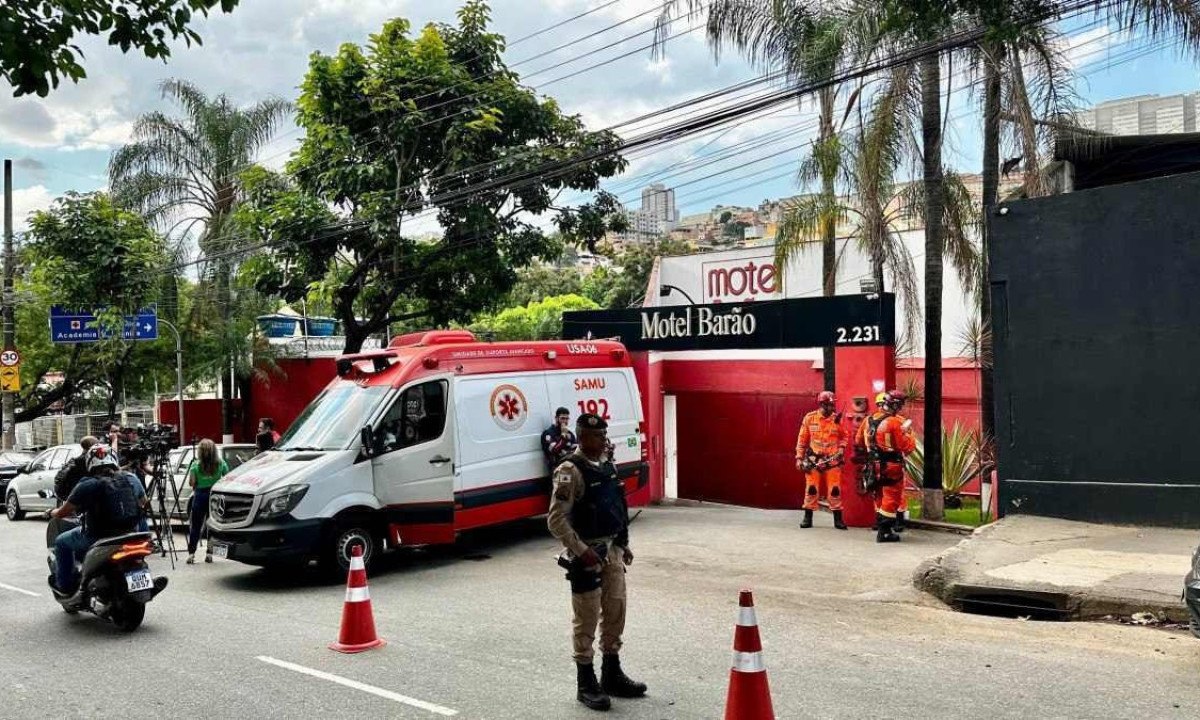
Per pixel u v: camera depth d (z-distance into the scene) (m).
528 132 21.53
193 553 12.15
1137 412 10.46
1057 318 10.99
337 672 6.54
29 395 30.86
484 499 11.80
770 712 4.74
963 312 22.28
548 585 9.80
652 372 17.59
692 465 21.42
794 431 20.11
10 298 26.02
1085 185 16.66
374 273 23.19
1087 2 9.28
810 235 16.31
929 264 13.45
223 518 10.47
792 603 8.46
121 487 8.41
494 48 22.00
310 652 7.15
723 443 21.05
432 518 11.20
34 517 19.44
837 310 13.51
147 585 8.08
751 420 20.66
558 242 22.81
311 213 20.02
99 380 31.39
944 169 15.04
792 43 14.84
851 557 10.92
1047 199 11.08
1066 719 5.20
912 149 13.70
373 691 6.06
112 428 16.91
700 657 6.65
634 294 44.66
